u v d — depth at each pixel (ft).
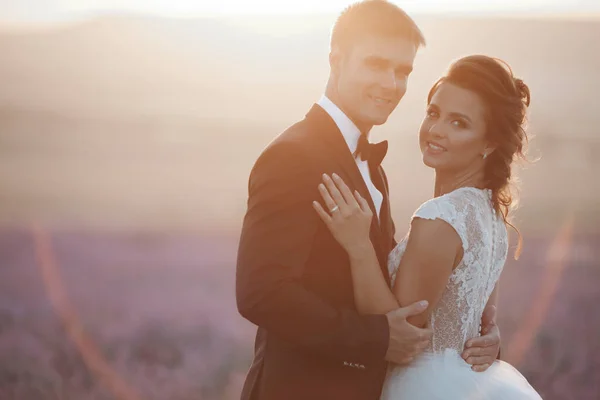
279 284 9.50
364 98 10.49
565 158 153.69
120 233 95.35
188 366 43.21
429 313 10.46
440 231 10.32
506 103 10.71
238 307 9.82
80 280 71.97
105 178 143.74
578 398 36.88
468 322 10.78
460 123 10.79
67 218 106.93
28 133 193.88
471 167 11.09
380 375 10.75
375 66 10.41
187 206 115.14
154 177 142.82
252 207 9.84
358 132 10.82
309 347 9.57
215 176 143.74
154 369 42.24
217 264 77.71
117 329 53.11
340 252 10.12
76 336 51.19
